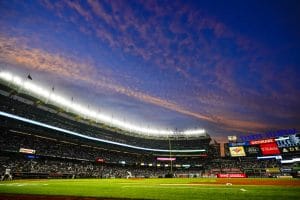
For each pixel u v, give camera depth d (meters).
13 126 49.22
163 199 12.11
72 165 62.34
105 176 63.06
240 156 78.25
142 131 93.38
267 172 61.41
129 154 87.56
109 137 79.62
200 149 93.88
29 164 50.97
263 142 75.69
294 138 69.75
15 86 53.41
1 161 46.56
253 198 12.11
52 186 22.38
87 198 12.71
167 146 96.19
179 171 84.88
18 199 12.39
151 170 84.06
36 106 59.41
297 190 16.62
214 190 17.11
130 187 21.09
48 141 61.44
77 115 71.62
